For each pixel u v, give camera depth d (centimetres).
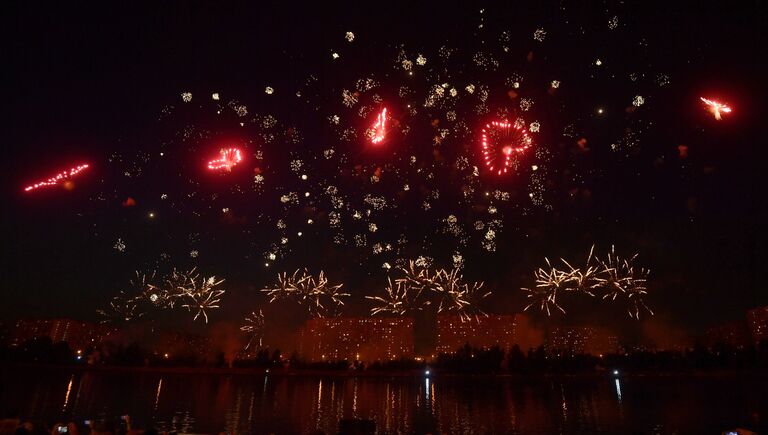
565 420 6194
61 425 1925
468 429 5578
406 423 6016
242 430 5144
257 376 13488
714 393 9175
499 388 11394
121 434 1955
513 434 5266
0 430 1958
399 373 13388
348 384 12219
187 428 5162
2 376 9506
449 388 11425
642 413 6650
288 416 6350
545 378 12838
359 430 3384
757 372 11338
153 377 11906
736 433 2458
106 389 8612
